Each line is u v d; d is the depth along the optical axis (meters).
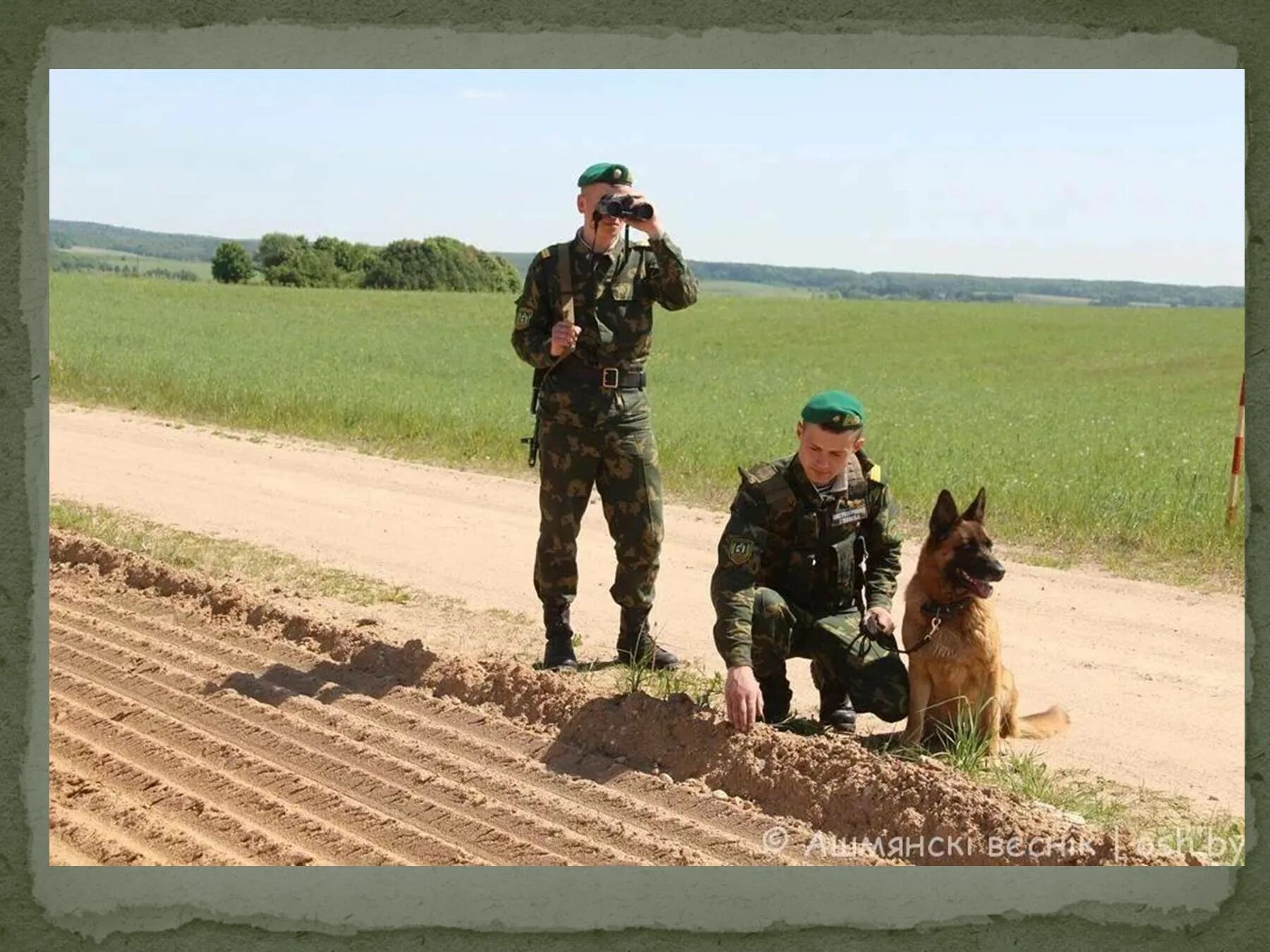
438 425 16.11
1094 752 5.83
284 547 9.58
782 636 5.62
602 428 6.43
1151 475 14.30
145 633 7.20
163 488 11.98
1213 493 12.20
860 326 62.38
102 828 4.90
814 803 4.95
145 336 38.81
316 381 23.11
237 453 14.66
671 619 7.89
